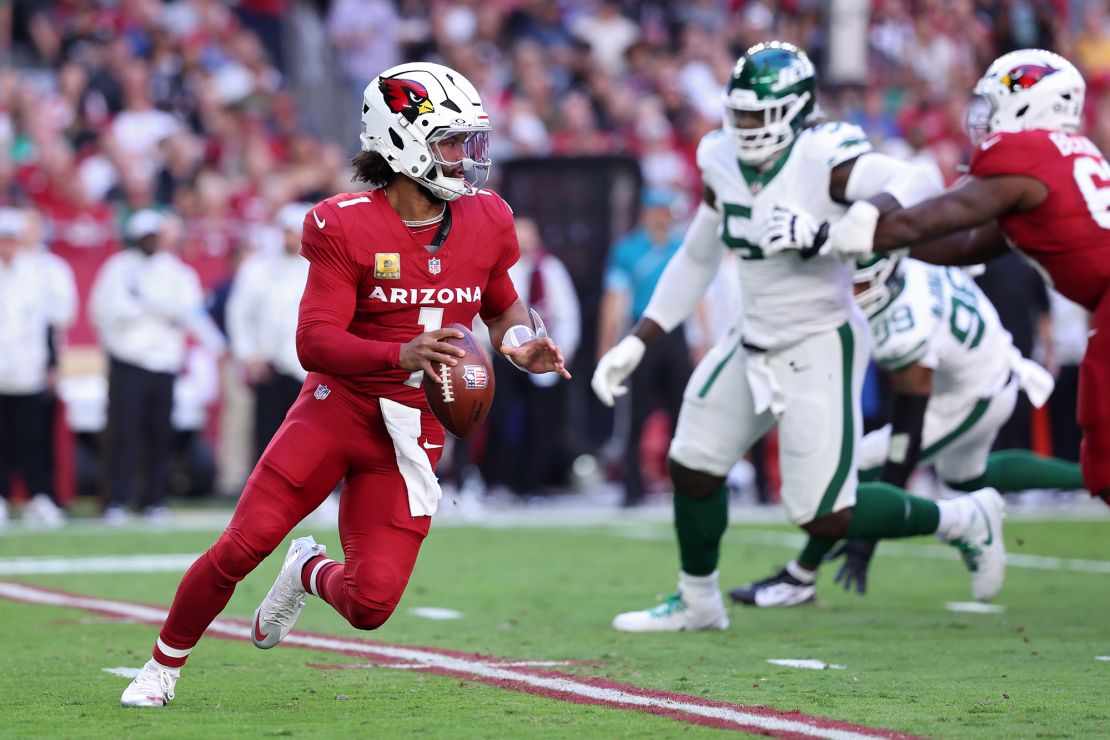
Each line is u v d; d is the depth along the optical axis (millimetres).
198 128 52812
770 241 19141
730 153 20719
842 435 20797
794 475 20969
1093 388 18578
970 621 22891
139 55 56031
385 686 16938
